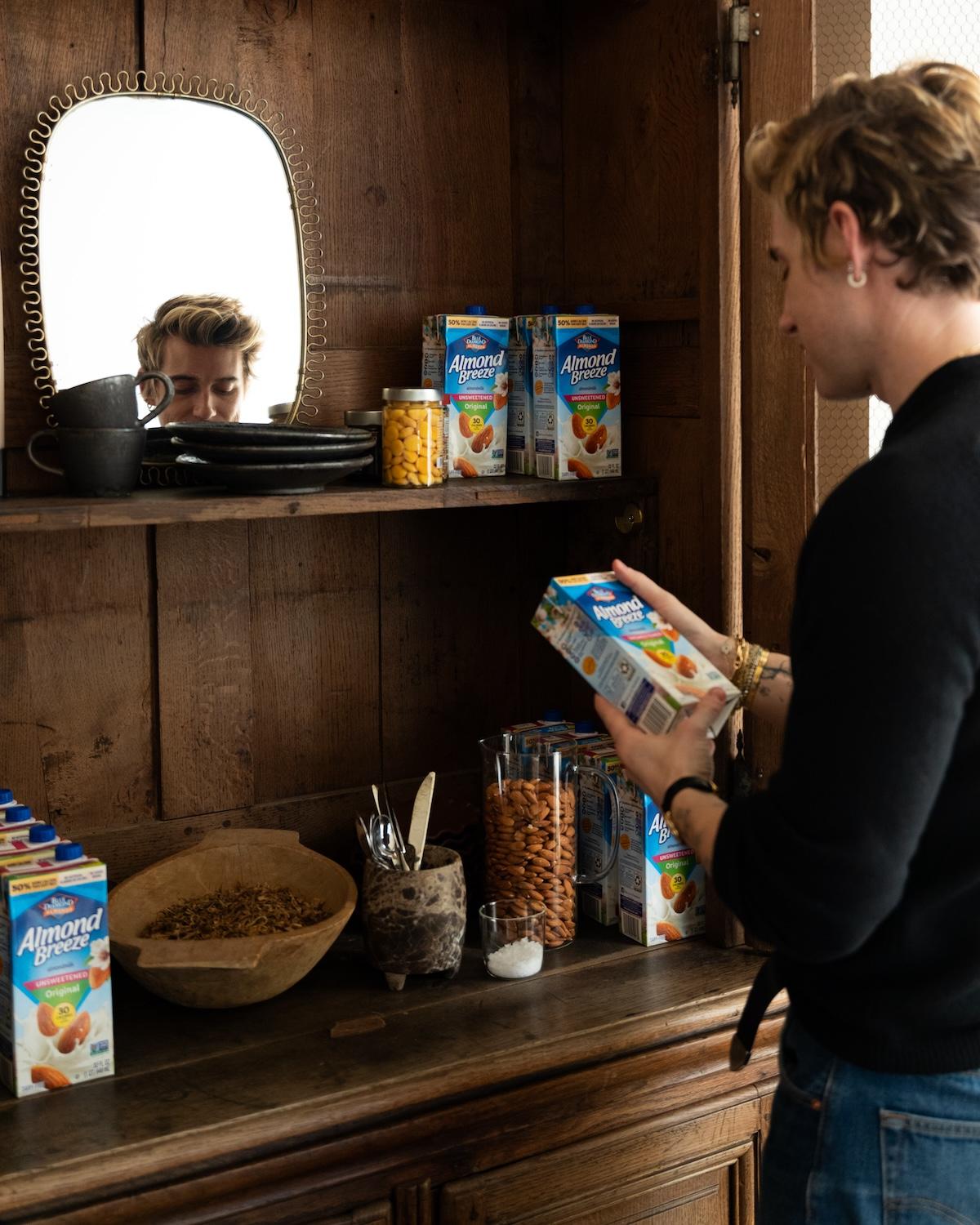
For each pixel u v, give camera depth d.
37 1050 1.46
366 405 2.02
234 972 1.57
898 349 1.07
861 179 1.03
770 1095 1.74
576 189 2.13
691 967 1.79
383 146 1.99
